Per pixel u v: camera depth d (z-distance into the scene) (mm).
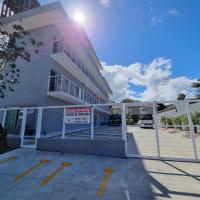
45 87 12078
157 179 3820
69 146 6172
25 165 4930
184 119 15711
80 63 19391
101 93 31156
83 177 3992
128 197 3045
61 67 14867
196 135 11812
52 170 4477
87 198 3035
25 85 12539
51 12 12164
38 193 3254
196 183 3600
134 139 10242
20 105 12219
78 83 19266
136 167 4617
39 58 12898
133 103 5812
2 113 12414
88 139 5996
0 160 5453
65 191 3312
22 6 15242
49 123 11984
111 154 5605
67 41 15367
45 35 13492
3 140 6844
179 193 3174
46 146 6488
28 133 10922
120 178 3910
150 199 2975
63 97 13562
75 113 6398
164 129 19312
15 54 6734
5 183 3748
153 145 7918
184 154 5875
